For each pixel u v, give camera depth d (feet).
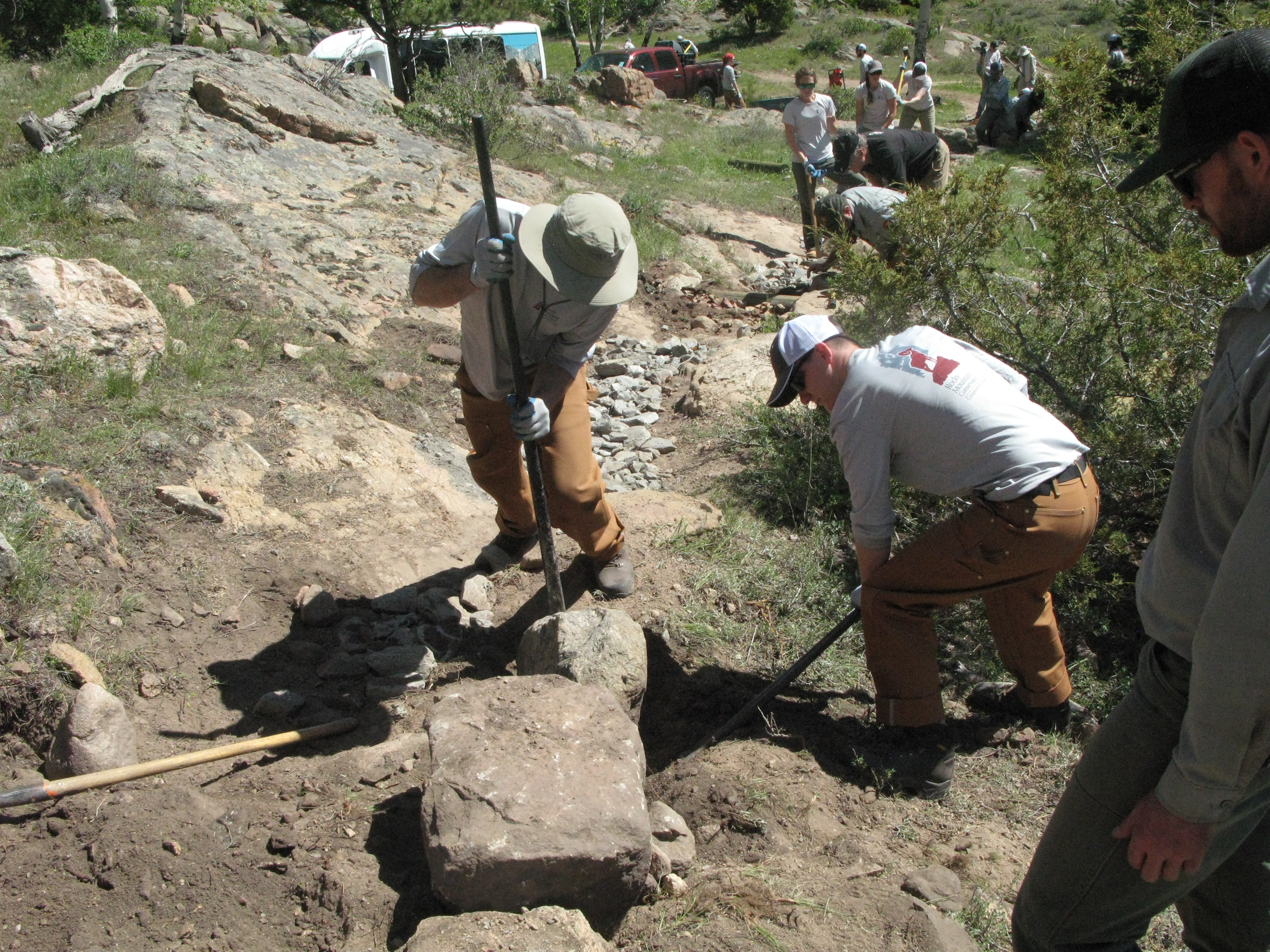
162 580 12.09
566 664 10.52
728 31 120.37
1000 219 15.48
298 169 28.60
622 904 8.40
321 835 9.02
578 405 12.25
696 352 24.07
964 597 10.25
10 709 9.78
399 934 8.08
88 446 13.52
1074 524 9.84
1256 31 5.43
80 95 31.07
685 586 13.78
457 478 16.40
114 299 15.89
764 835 9.65
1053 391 15.62
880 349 10.11
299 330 19.44
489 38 64.39
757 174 47.24
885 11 128.98
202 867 8.55
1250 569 4.96
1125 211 15.67
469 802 8.21
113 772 9.07
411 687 11.39
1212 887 6.59
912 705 10.63
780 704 11.79
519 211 10.98
